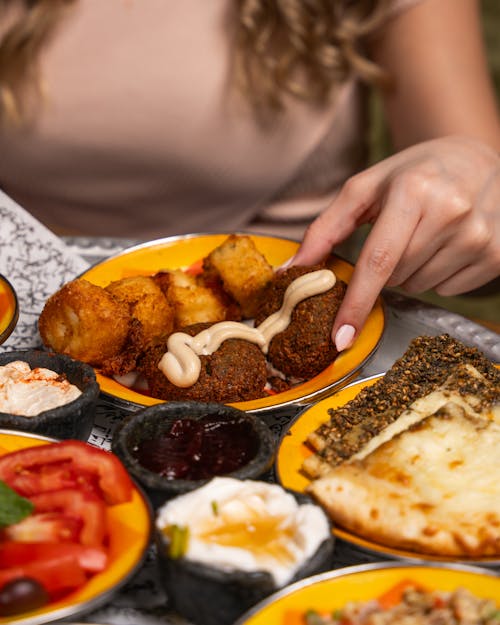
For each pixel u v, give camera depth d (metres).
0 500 0.55
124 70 1.09
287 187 1.17
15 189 1.17
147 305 0.77
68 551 0.54
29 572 0.53
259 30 1.07
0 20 1.10
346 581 0.54
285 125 1.13
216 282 0.83
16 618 0.52
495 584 0.54
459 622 0.52
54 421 0.64
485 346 0.80
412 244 0.80
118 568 0.55
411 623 0.52
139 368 0.75
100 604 0.54
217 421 0.64
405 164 0.84
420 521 0.58
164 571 0.55
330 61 1.10
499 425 0.63
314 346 0.75
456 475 0.60
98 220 1.18
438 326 0.82
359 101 1.19
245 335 0.75
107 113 1.10
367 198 0.83
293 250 0.89
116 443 0.62
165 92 1.10
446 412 0.64
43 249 0.88
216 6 1.09
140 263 0.87
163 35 1.09
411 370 0.71
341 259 0.85
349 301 0.76
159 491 0.59
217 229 1.19
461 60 1.13
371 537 0.58
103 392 0.70
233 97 1.10
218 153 1.13
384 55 1.15
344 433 0.65
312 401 0.71
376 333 0.78
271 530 0.56
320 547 0.55
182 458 0.62
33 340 0.79
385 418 0.66
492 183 0.86
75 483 0.58
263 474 0.61
